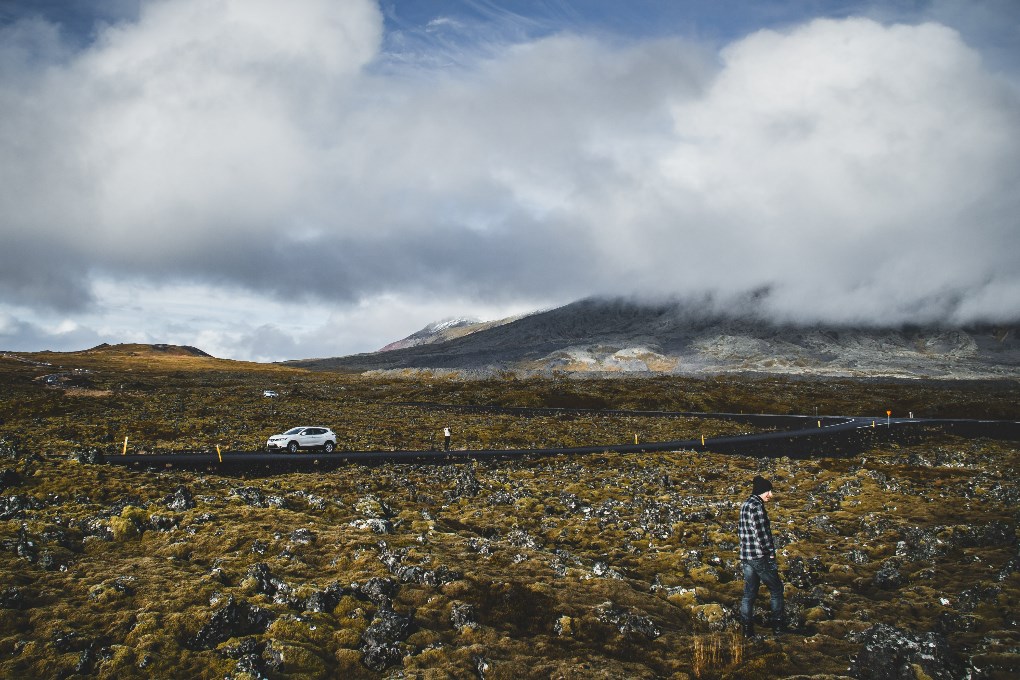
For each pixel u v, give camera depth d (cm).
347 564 1875
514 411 11131
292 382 18638
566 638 1402
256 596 1555
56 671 1191
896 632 1232
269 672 1218
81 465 2938
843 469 4441
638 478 4072
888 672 1163
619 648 1355
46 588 1560
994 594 1544
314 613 1478
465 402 13512
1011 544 2114
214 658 1261
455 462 4928
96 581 1638
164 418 7731
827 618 1549
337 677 1238
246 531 2169
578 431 7712
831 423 9394
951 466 4628
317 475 3850
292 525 2302
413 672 1216
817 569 2030
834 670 1238
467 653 1298
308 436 5566
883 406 13188
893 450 6116
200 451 5356
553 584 1755
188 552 1975
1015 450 5769
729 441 6938
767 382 19962
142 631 1349
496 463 4897
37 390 11188
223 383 17412
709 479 4259
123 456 4791
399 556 1933
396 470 4284
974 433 7544
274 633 1368
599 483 3891
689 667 1271
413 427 7738
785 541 2391
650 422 9100
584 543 2419
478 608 1553
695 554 2120
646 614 1549
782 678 1197
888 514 2825
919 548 2147
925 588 1727
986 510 2781
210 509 2434
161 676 1189
